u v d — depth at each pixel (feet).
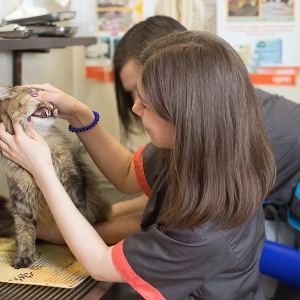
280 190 5.56
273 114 5.44
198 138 3.21
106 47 7.30
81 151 5.44
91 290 3.56
